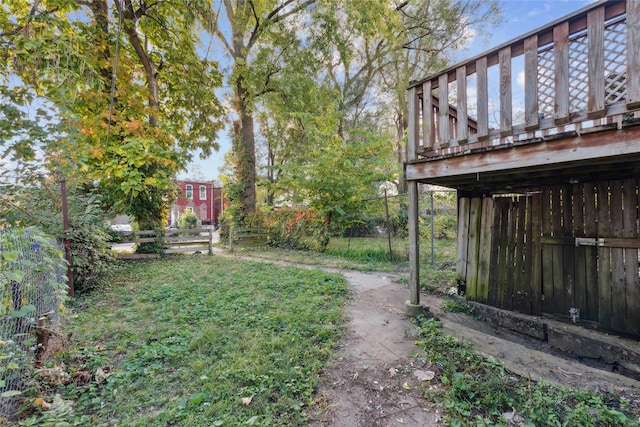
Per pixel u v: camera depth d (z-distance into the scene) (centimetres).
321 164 834
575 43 239
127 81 823
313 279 540
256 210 1358
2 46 556
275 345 278
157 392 211
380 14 1009
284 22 1072
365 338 303
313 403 200
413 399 206
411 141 361
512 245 399
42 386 203
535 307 371
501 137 275
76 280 464
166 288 487
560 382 221
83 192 725
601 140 221
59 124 500
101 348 273
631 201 307
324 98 1170
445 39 1211
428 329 314
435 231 922
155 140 798
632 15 202
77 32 714
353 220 882
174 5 786
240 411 190
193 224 1930
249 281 531
